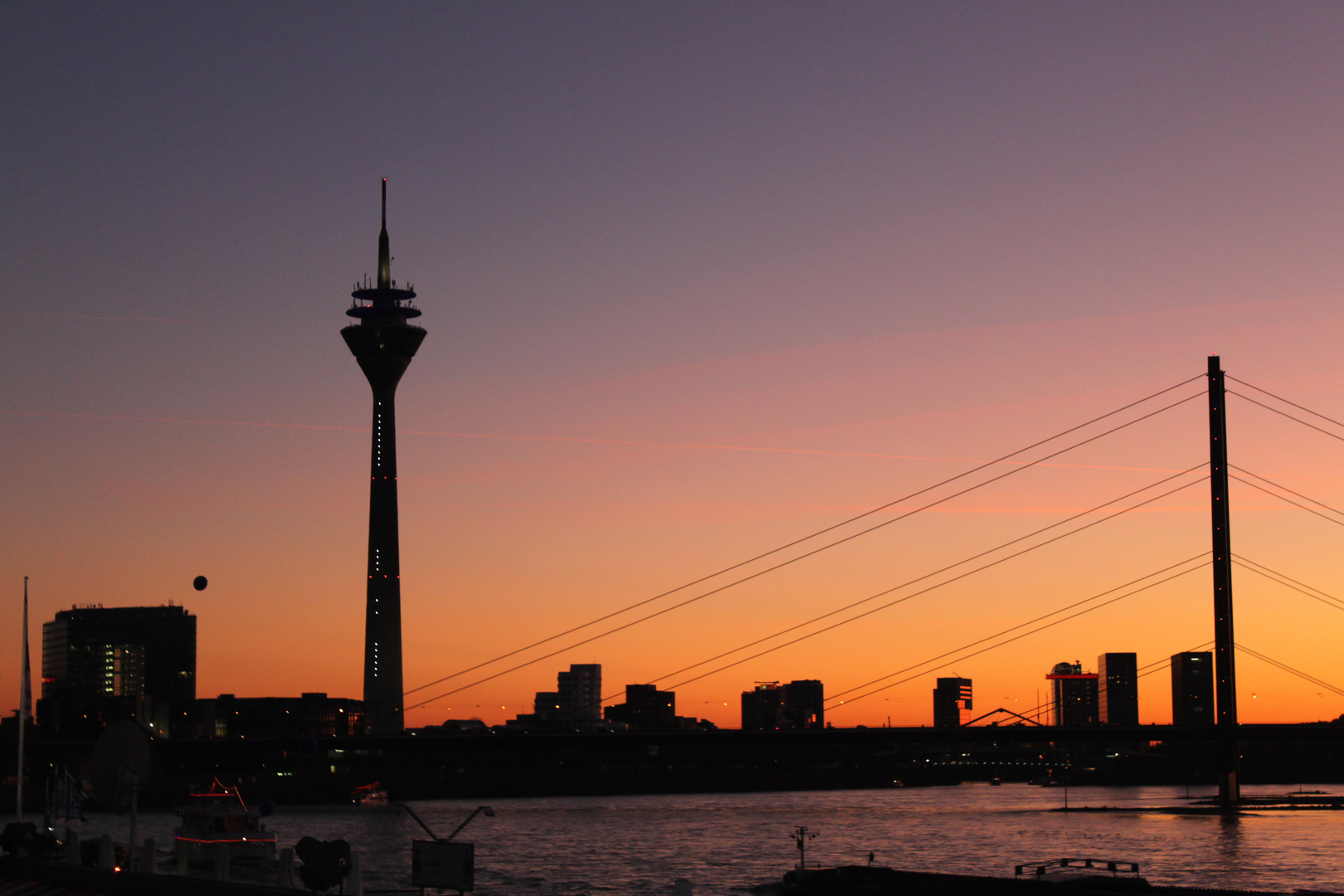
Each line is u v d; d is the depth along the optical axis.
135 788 48.78
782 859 193.38
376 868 167.12
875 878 112.75
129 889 42.03
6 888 44.50
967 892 101.88
